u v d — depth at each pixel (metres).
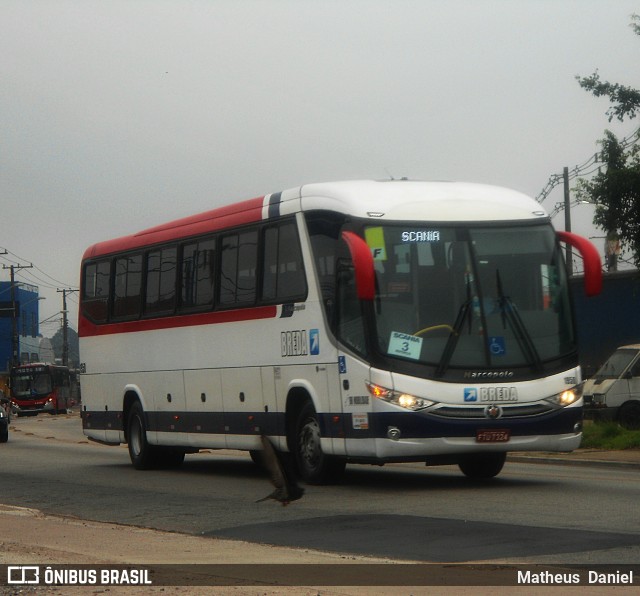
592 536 11.50
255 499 16.56
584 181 28.38
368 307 16.09
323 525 13.12
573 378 16.48
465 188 17.17
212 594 8.55
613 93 28.44
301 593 8.51
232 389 19.78
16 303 104.69
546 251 16.83
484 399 15.98
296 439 18.06
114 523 14.37
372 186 17.03
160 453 23.00
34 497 17.91
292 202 18.02
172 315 21.73
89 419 25.02
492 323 16.27
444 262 16.36
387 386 15.90
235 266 19.72
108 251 24.41
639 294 37.25
